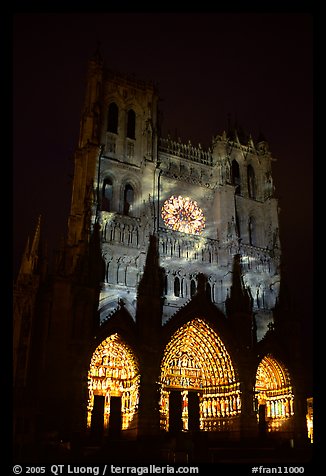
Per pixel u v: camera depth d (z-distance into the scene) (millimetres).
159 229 74875
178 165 83562
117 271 69562
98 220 70312
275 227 87375
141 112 85688
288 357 74688
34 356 64062
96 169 72938
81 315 61031
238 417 66750
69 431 54812
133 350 63375
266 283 83250
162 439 56250
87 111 80812
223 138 88625
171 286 72438
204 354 73875
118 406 67875
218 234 81312
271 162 96938
